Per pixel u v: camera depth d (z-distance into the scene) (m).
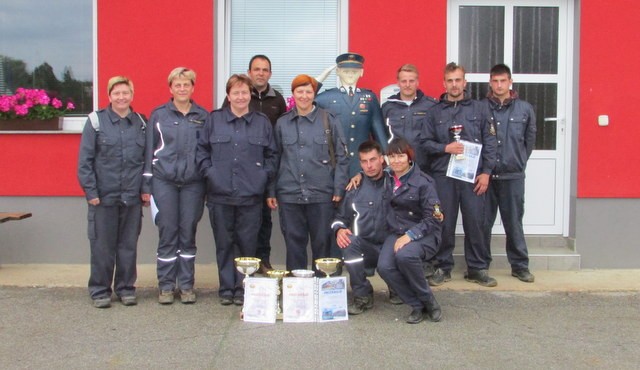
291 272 5.48
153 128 5.59
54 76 7.19
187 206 5.61
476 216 6.19
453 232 6.29
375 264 5.54
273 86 7.21
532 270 6.88
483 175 6.11
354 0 6.91
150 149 5.59
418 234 5.17
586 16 6.91
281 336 4.96
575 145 7.02
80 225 7.00
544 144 7.17
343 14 7.01
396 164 5.22
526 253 6.46
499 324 5.27
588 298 5.96
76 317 5.36
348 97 6.08
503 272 6.77
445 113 6.12
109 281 5.65
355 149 6.05
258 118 5.59
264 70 6.14
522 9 7.15
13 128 6.92
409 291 5.27
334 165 5.63
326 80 7.19
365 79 6.94
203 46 6.91
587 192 6.96
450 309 5.62
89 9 7.13
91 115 5.47
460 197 6.23
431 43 6.92
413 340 4.89
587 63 6.93
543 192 7.17
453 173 6.05
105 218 5.53
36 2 7.17
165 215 5.57
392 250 5.22
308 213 5.69
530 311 5.59
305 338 4.92
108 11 6.91
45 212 7.00
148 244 7.03
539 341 4.91
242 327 5.15
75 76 7.17
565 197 7.16
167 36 6.91
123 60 6.94
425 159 6.23
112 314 5.43
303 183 5.58
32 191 6.98
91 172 5.44
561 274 6.74
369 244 5.41
